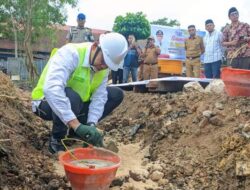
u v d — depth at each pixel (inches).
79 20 311.7
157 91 244.4
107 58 130.9
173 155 153.3
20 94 217.9
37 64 676.7
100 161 119.9
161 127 173.6
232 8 252.1
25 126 164.2
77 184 110.3
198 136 157.6
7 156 123.5
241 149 138.9
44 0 719.1
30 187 116.5
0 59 912.9
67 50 135.3
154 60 340.2
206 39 294.0
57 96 128.2
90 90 146.9
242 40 246.7
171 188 133.1
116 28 665.0
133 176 136.7
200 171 141.3
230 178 135.2
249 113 155.6
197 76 315.6
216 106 167.5
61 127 145.3
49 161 140.3
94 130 126.9
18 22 761.6
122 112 228.7
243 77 169.0
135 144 174.4
